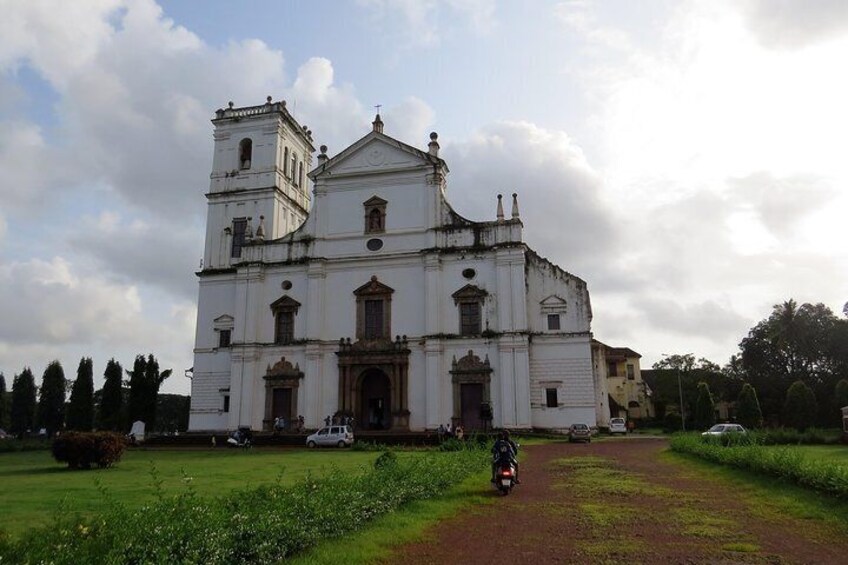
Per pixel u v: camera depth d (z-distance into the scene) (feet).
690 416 247.09
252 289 167.32
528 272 158.81
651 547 38.19
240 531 29.01
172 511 29.37
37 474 76.38
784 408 195.21
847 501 47.80
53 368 287.07
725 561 34.94
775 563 34.58
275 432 152.15
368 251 163.02
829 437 121.80
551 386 151.94
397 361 153.38
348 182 168.04
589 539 40.42
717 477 69.00
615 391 307.99
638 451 109.09
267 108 184.24
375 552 35.37
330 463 88.43
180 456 110.22
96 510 44.91
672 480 68.74
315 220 167.94
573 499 56.13
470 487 62.44
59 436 85.25
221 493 55.01
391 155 166.40
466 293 153.99
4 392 329.93
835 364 237.45
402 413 150.61
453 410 149.18
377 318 159.33
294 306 163.94
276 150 181.37
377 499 44.27
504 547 38.27
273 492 38.81
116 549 23.68
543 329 155.74
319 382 157.79
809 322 246.06
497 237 156.15
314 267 163.12
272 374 160.66
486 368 148.97
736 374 281.54
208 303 174.19
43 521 40.78
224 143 185.98
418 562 34.76
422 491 52.90
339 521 37.70
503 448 61.31
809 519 45.24
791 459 59.93
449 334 153.07
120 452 87.56
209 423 165.89
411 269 159.53
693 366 298.35
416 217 162.09
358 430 152.97
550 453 106.63
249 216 178.60
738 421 195.62
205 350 170.91
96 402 290.76
